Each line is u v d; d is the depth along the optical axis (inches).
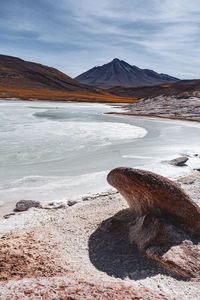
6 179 412.5
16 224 249.3
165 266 164.7
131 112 1892.2
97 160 535.5
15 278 141.4
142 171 195.9
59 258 178.4
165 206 192.7
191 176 410.3
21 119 1307.8
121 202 292.7
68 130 972.6
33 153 594.9
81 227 236.7
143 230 197.2
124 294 92.6
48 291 84.7
